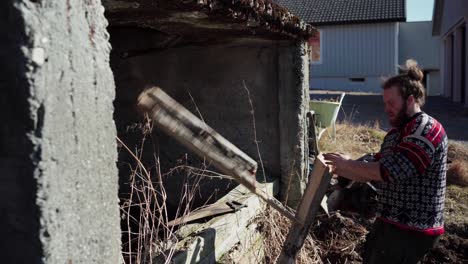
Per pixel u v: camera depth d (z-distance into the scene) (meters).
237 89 3.90
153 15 2.27
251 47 3.81
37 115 1.05
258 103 3.87
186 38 3.49
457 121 12.60
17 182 1.08
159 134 4.08
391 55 24.70
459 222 4.82
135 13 2.20
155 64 4.02
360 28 25.00
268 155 3.89
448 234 4.46
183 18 2.38
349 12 25.27
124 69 4.03
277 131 3.84
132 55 3.91
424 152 2.45
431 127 2.51
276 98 3.81
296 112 3.74
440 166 2.56
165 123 1.69
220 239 2.71
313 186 2.61
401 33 28.08
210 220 2.80
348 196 4.07
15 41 1.03
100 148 1.26
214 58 3.92
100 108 1.25
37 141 1.06
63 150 1.12
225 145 1.87
